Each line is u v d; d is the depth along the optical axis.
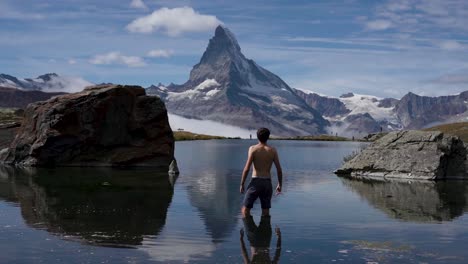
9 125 42.12
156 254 9.84
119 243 10.75
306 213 15.14
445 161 27.64
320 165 37.75
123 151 34.72
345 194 20.08
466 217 14.48
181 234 11.79
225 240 11.20
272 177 27.92
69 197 18.09
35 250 10.04
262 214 14.70
